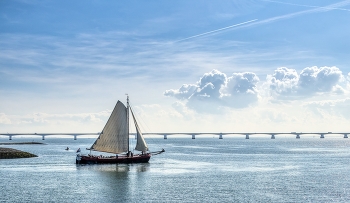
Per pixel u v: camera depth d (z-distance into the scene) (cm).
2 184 7456
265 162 12194
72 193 6550
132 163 11431
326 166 10850
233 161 12569
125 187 7125
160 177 8450
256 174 8975
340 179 8138
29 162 11831
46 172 9281
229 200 6000
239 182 7706
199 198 6144
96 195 6391
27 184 7469
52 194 6462
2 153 13362
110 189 6925
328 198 6156
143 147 11556
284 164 11462
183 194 6450
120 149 11244
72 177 8425
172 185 7344
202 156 15125
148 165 11031
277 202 5866
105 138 10981
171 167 10500
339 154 16488
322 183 7588
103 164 11112
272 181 7850
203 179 8131
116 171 9531
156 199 6075
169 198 6147
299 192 6625
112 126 11069
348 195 6381
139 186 7238
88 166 10662
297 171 9581
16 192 6644
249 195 6372
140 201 5931
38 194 6462
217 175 8788
